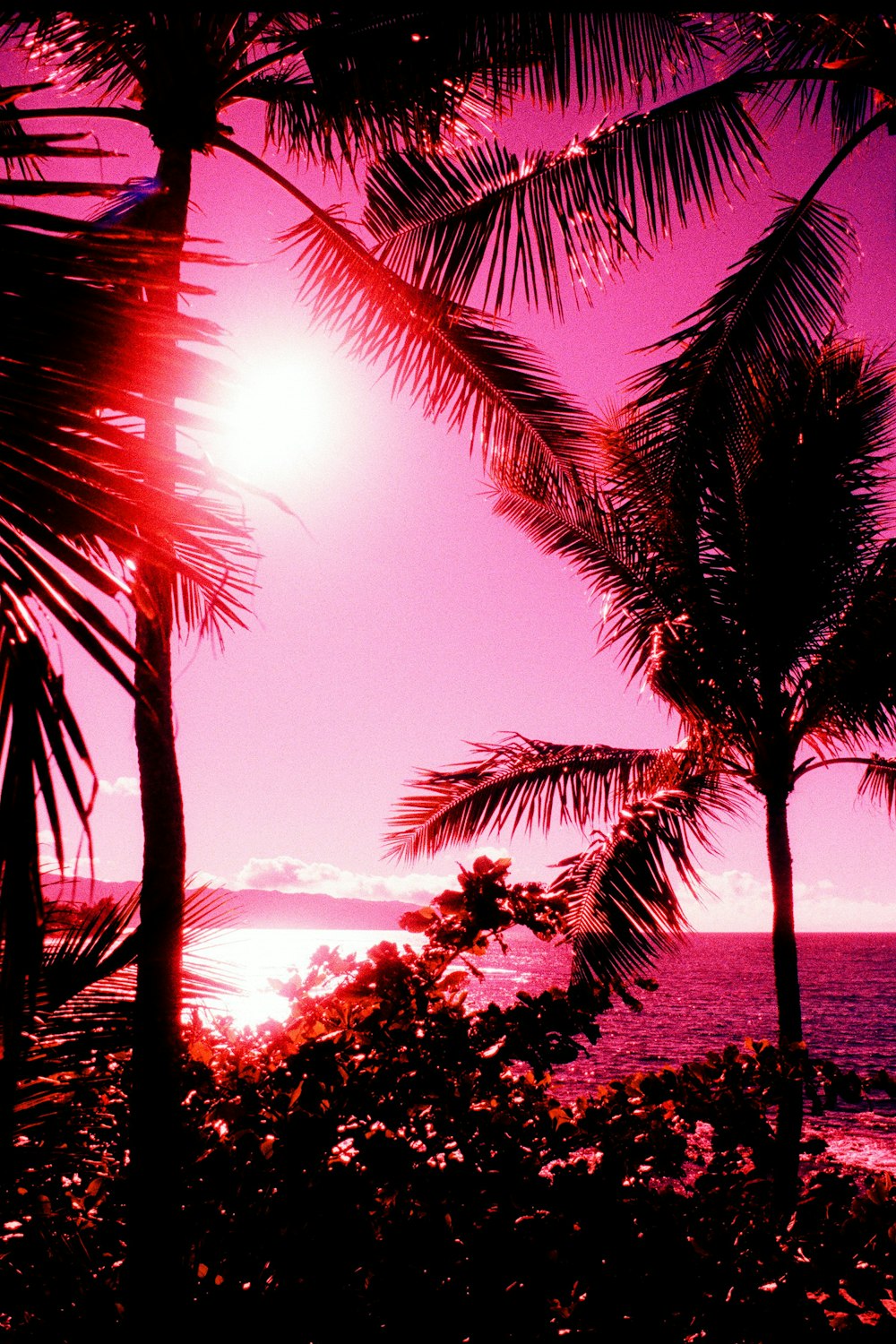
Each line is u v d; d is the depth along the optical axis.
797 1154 2.53
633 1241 2.05
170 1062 2.71
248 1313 2.05
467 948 3.13
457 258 4.18
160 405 1.36
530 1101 2.71
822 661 6.95
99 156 1.41
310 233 4.17
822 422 6.33
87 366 1.31
